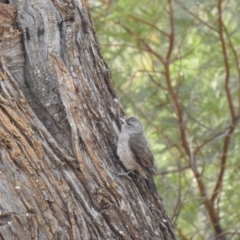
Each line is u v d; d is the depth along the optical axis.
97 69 10.45
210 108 18.66
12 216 8.88
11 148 9.01
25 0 9.94
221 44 18.17
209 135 18.45
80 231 9.15
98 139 9.82
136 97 18.73
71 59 9.86
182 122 17.92
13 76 9.51
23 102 9.24
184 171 18.69
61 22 9.98
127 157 10.06
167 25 18.50
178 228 18.23
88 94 9.91
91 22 10.77
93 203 9.38
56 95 9.62
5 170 8.97
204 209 19.91
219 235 17.12
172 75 19.55
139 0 16.59
